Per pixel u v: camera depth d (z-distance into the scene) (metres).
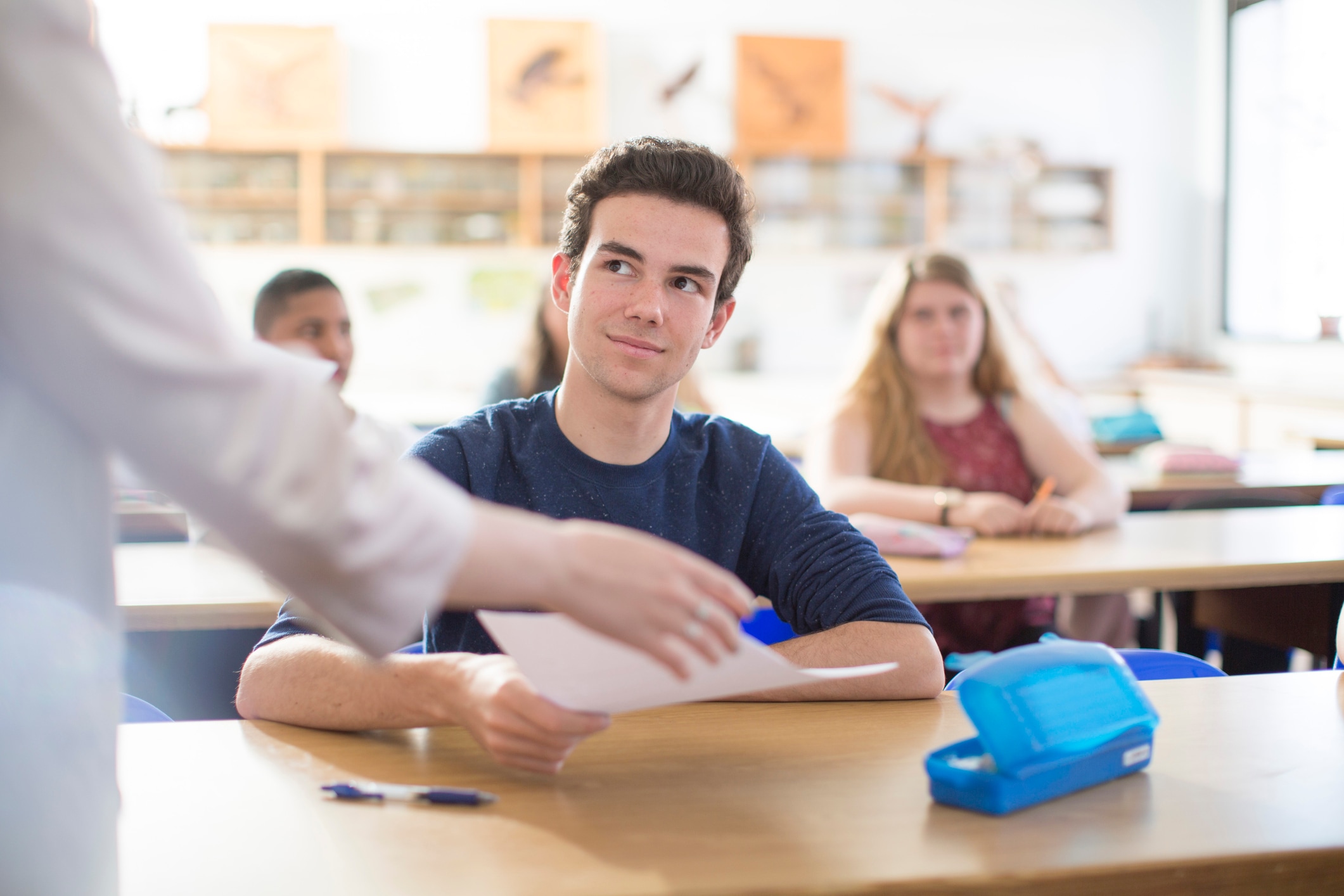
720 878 0.73
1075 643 0.95
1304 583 2.29
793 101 6.64
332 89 6.20
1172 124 7.05
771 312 6.79
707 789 0.89
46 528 0.52
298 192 6.24
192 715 2.09
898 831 0.80
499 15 6.41
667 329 1.23
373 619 0.54
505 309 6.55
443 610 1.28
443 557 0.54
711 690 0.82
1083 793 0.88
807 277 6.81
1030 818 0.83
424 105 6.38
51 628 0.53
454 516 0.55
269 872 0.74
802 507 1.38
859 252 6.82
